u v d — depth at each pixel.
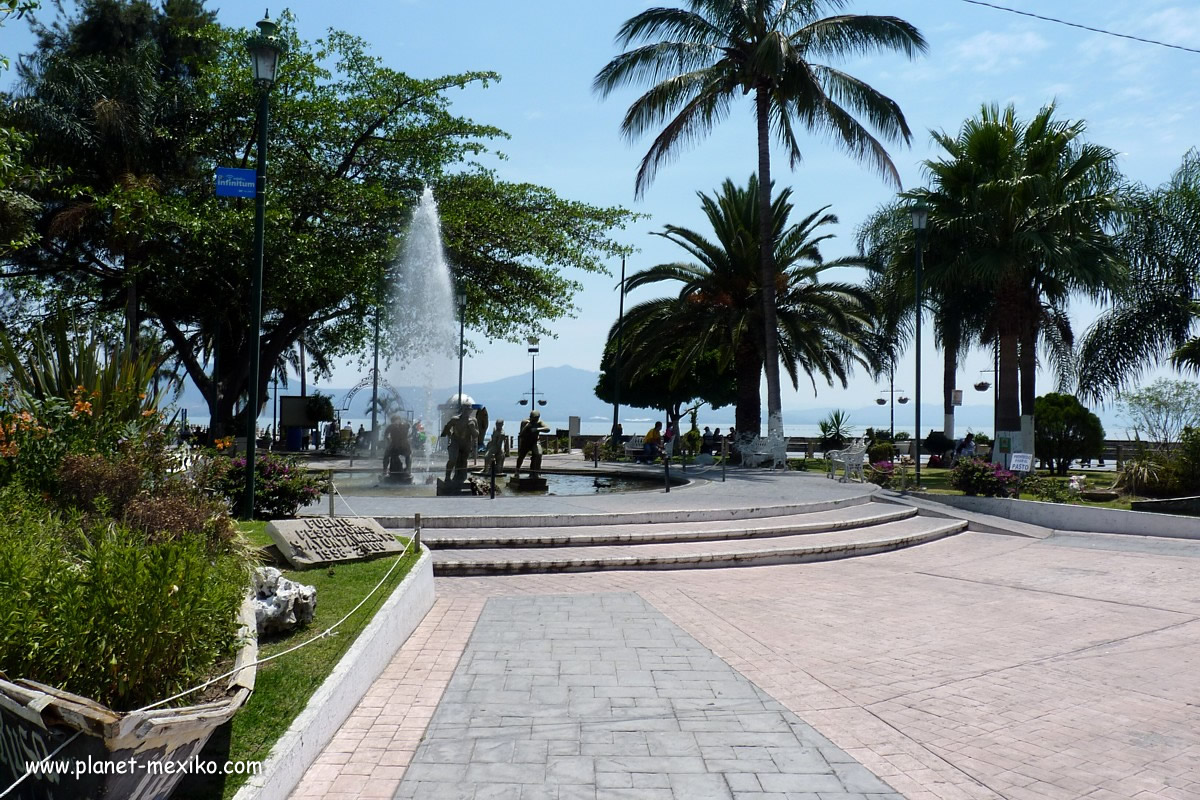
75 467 6.47
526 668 6.04
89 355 9.03
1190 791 4.10
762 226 24.84
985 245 22.41
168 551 3.60
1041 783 4.18
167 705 3.36
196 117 26.91
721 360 27.75
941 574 10.41
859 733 4.85
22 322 25.09
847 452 20.97
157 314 27.89
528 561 9.90
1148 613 8.20
